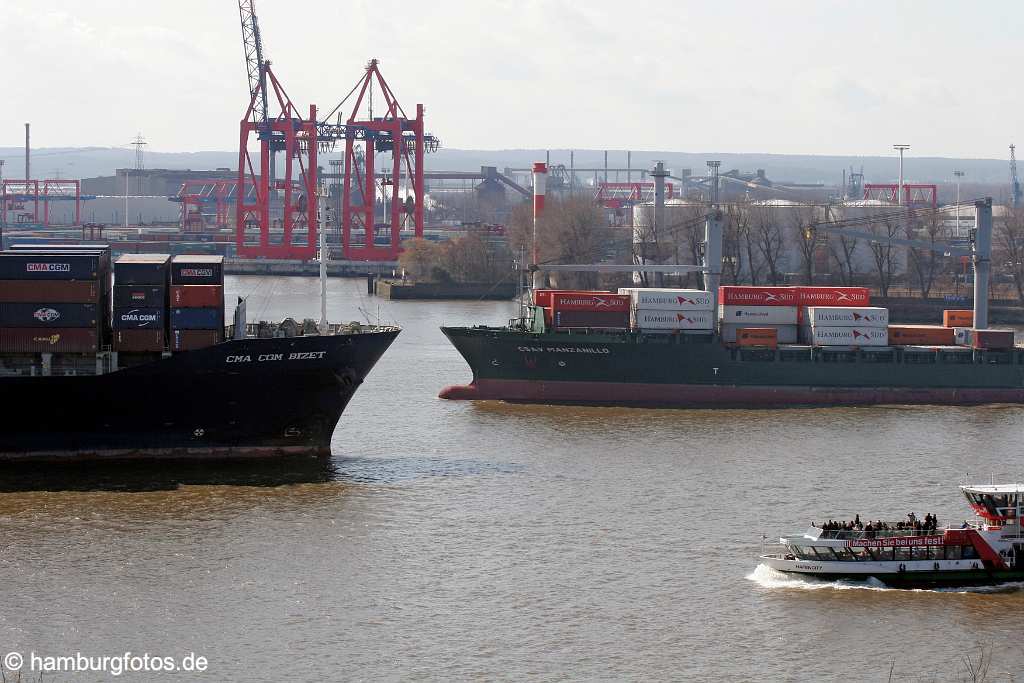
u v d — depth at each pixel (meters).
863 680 70.31
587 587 82.62
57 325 108.75
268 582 83.31
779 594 81.88
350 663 71.94
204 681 69.81
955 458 117.25
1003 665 72.19
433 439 124.62
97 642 74.50
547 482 106.94
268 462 112.50
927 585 83.94
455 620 77.56
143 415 110.31
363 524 94.81
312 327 121.56
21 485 104.06
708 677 70.44
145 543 90.38
